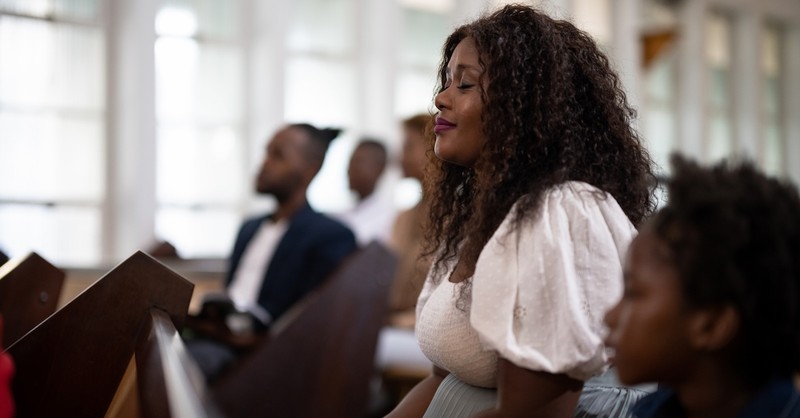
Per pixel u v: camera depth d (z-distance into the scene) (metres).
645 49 8.38
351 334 3.59
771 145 10.41
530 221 1.46
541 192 1.47
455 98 1.61
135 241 5.57
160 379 1.10
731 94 9.97
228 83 6.21
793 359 0.90
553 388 1.42
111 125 5.70
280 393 3.45
